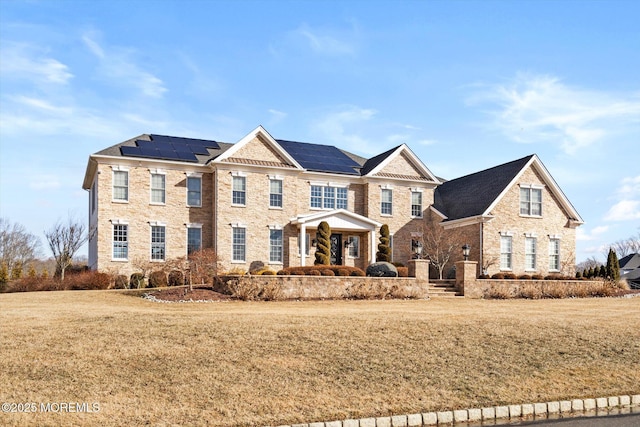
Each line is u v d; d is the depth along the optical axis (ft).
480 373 45.93
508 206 127.13
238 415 36.70
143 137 127.44
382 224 125.59
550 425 36.45
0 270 152.56
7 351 47.70
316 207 128.36
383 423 36.65
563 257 133.08
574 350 52.54
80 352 47.78
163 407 37.63
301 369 45.34
